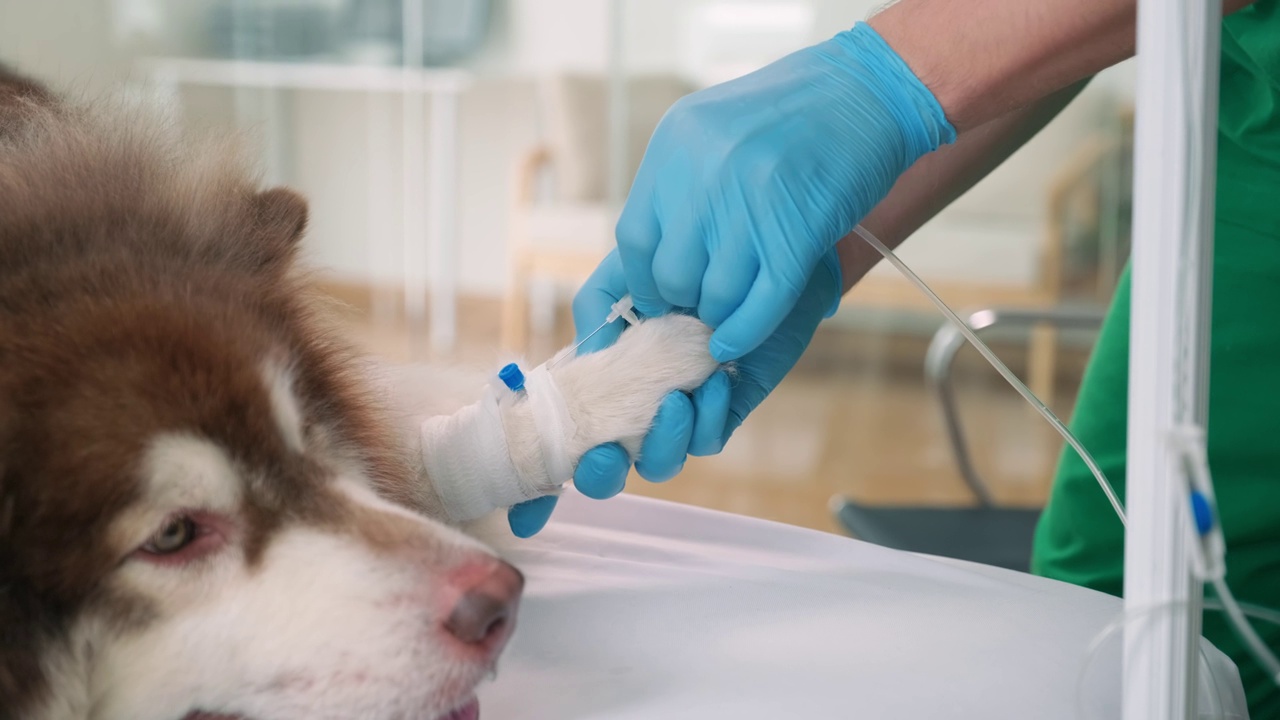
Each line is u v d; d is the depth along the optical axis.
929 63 1.30
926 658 1.10
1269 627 1.66
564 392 1.34
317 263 1.70
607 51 6.55
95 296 1.16
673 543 1.50
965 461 2.62
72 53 6.57
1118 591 1.82
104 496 1.08
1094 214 5.46
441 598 1.12
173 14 6.87
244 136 1.67
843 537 1.49
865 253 1.67
